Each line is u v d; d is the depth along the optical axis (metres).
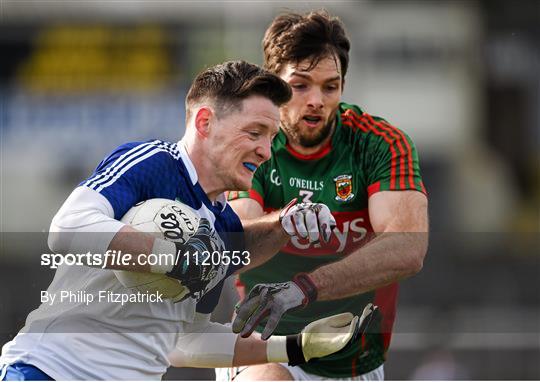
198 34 60.94
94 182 11.75
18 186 61.09
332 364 15.51
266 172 15.10
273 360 13.89
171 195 12.16
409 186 14.44
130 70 62.41
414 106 62.69
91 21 62.59
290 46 14.35
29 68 62.84
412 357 33.97
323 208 13.27
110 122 62.28
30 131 62.09
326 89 14.47
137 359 12.37
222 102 12.27
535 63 63.81
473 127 64.00
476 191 63.56
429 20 62.09
